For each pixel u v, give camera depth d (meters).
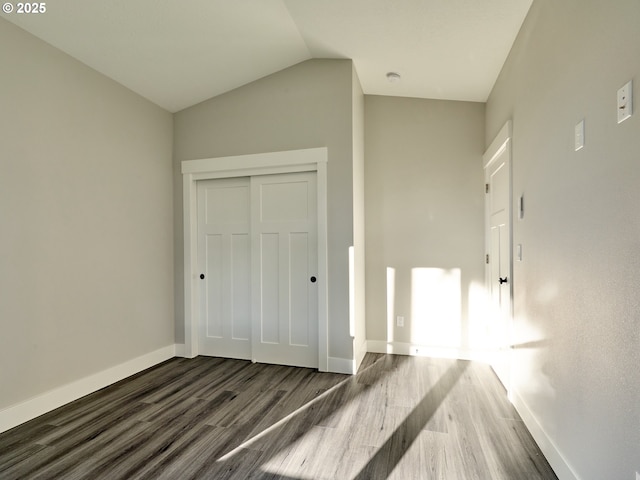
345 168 3.11
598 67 1.36
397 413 2.37
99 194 2.84
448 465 1.81
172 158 3.67
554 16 1.79
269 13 2.47
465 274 3.52
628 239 1.17
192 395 2.67
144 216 3.30
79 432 2.14
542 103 1.95
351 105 3.10
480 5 2.19
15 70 2.24
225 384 2.88
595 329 1.38
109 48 2.62
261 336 3.41
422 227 3.63
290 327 3.33
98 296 2.82
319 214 3.16
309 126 3.21
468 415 2.33
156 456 1.90
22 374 2.27
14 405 2.22
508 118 2.67
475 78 3.10
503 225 2.81
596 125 1.38
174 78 3.12
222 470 1.78
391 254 3.69
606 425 1.30
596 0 1.38
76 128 2.65
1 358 2.15
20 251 2.27
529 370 2.14
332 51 2.97
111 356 2.93
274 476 1.74
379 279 3.72
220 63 3.04
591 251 1.41
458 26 2.43
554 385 1.77
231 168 3.43
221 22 2.54
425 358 3.53
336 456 1.89
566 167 1.64
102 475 1.75
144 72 2.97
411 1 2.23
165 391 2.75
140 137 3.26
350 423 2.24
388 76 3.27
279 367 3.28
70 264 2.60
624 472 1.19
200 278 3.67
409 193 3.66
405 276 3.66
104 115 2.89
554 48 1.79
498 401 2.54
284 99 3.29
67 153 2.58
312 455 1.91
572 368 1.57
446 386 2.81
